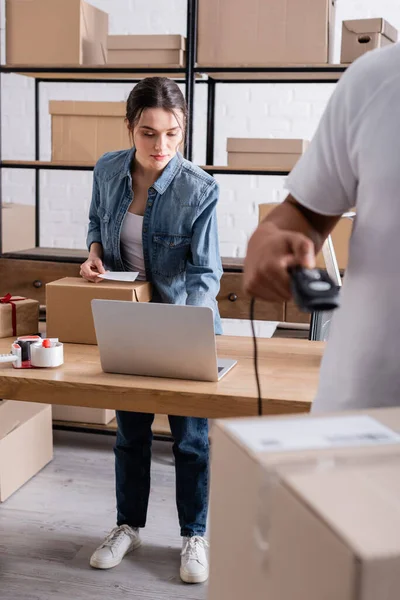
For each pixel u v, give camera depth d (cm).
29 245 398
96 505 269
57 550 237
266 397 167
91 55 347
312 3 310
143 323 178
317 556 53
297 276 78
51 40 334
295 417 75
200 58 324
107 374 187
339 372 95
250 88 403
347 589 50
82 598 211
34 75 368
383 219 89
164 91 207
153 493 281
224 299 336
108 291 214
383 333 90
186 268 225
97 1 412
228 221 418
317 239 101
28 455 286
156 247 221
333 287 77
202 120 413
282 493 59
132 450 229
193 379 182
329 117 96
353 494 56
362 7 383
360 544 49
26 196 442
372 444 67
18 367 192
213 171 335
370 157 89
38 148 405
